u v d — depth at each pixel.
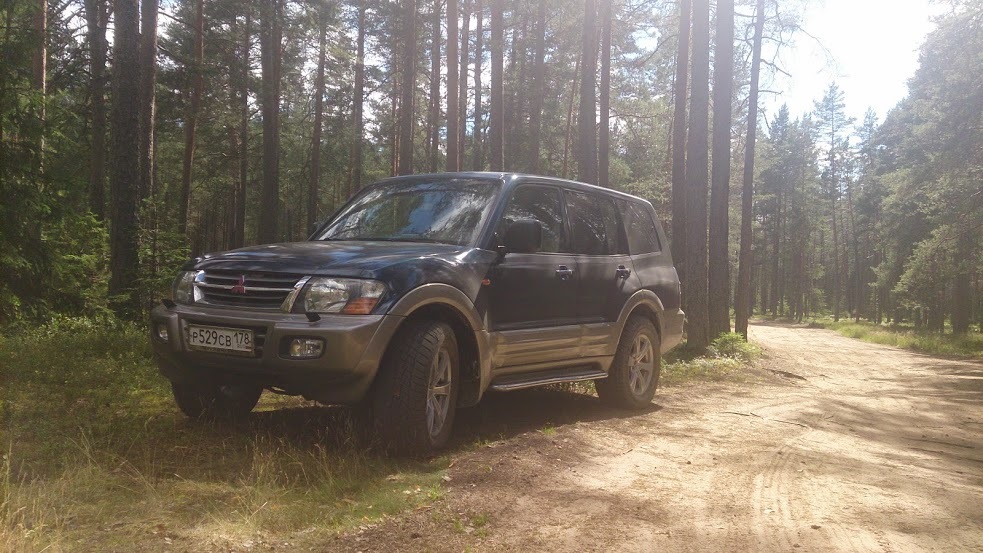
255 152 33.03
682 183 22.89
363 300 4.07
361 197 5.93
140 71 11.99
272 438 4.54
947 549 3.38
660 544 3.26
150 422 4.88
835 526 3.64
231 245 47.81
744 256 23.05
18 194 8.54
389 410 4.15
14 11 8.84
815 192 61.81
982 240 24.77
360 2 27.47
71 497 3.25
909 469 5.19
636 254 6.89
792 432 6.48
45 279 9.21
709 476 4.57
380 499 3.52
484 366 4.77
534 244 4.90
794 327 53.72
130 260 10.84
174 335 4.35
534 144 28.14
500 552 3.05
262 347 4.08
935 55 23.98
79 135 17.12
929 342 28.50
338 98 33.78
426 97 36.72
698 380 10.46
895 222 37.50
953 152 23.50
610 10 21.34
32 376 6.25
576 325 5.75
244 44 25.22
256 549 2.88
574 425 5.73
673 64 26.91
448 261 4.59
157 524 3.04
